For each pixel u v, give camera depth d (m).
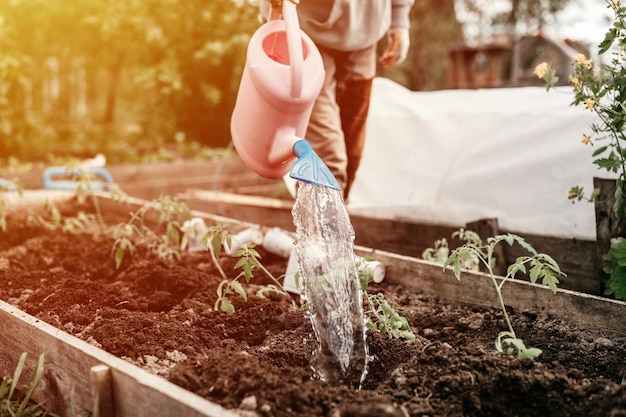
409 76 8.89
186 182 4.24
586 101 2.12
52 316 1.86
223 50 5.87
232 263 2.38
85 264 2.42
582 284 2.24
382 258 2.18
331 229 1.66
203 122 6.14
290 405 1.35
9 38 4.18
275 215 3.01
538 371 1.44
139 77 5.91
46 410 1.63
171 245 2.60
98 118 8.34
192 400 1.29
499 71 7.25
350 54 2.43
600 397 1.36
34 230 2.79
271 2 1.96
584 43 5.66
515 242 2.36
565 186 2.46
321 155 2.38
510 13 9.93
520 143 2.62
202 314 1.89
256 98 1.90
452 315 1.91
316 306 1.60
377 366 1.61
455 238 2.50
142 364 1.58
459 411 1.39
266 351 1.66
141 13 5.80
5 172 3.93
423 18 8.79
